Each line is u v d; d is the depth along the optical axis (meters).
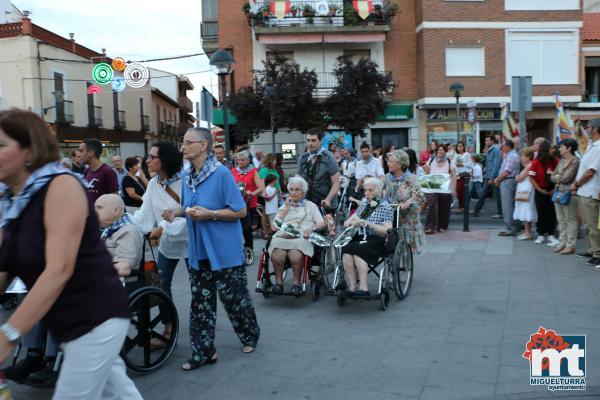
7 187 2.39
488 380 4.05
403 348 4.79
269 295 6.53
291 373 4.33
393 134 24.61
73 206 2.21
